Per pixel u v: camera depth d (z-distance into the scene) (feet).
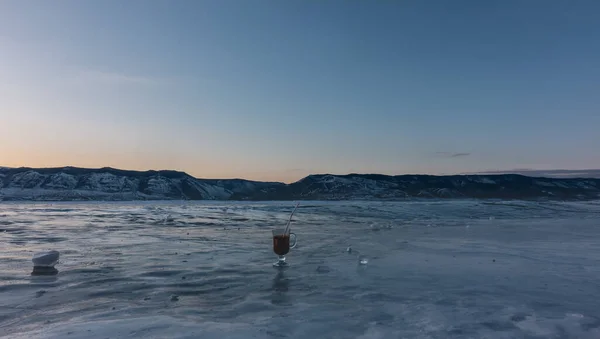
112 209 81.10
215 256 24.98
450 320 13.01
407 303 14.96
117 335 11.12
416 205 93.50
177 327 11.85
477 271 21.03
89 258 23.84
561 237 37.70
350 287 17.39
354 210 76.95
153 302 14.90
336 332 11.73
